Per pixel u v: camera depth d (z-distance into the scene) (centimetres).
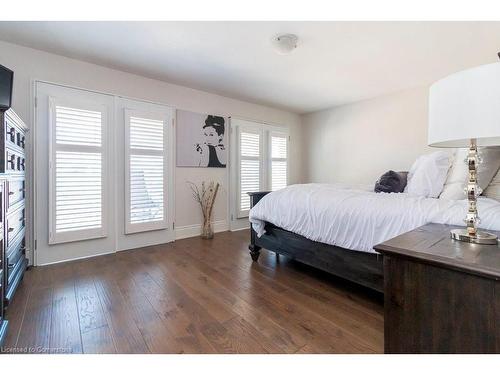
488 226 128
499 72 83
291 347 134
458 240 101
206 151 390
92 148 282
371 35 227
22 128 213
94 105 284
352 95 406
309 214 210
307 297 190
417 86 364
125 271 240
